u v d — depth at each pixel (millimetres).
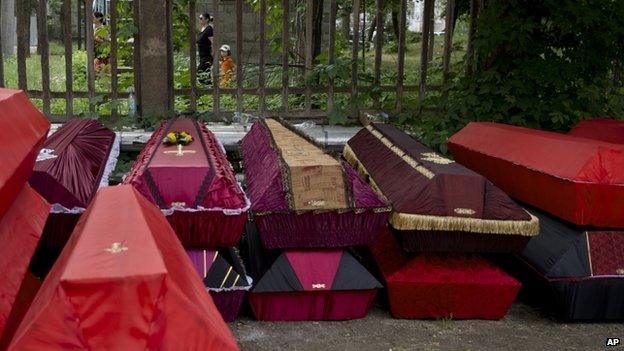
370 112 7160
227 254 4168
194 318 2027
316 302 4121
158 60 6867
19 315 2775
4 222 2945
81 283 1938
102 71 9602
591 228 4199
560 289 4152
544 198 4441
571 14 6375
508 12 6652
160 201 3754
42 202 3490
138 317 1965
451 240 4059
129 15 7828
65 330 1931
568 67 6492
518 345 3959
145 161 4168
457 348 3891
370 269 4582
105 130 5859
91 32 6750
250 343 3854
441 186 3986
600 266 4148
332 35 7180
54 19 19609
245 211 3826
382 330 4094
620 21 6465
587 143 4250
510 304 4270
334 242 4043
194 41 6961
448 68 7230
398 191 4266
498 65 6695
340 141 6559
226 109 7723
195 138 5012
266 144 4945
